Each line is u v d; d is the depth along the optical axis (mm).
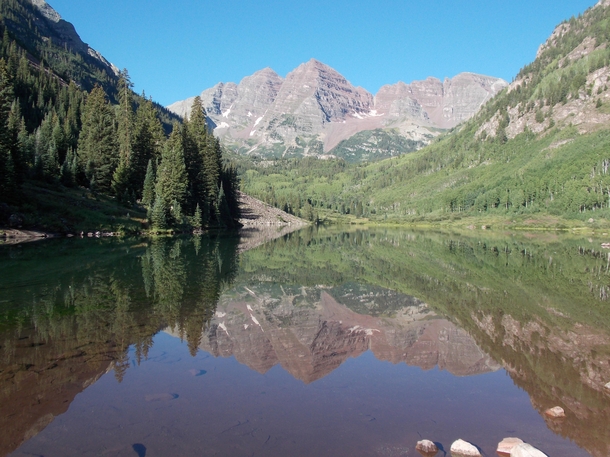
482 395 11500
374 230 137625
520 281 33250
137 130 92500
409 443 8617
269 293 27672
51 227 60406
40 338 15039
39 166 73812
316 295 28312
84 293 23234
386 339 17766
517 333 18625
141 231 73062
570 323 20250
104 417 9289
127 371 12234
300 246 67125
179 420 9273
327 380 12430
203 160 102375
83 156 88062
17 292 23172
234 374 12477
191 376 12102
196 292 25250
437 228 156125
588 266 42281
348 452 8141
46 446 7980
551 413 10164
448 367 13969
